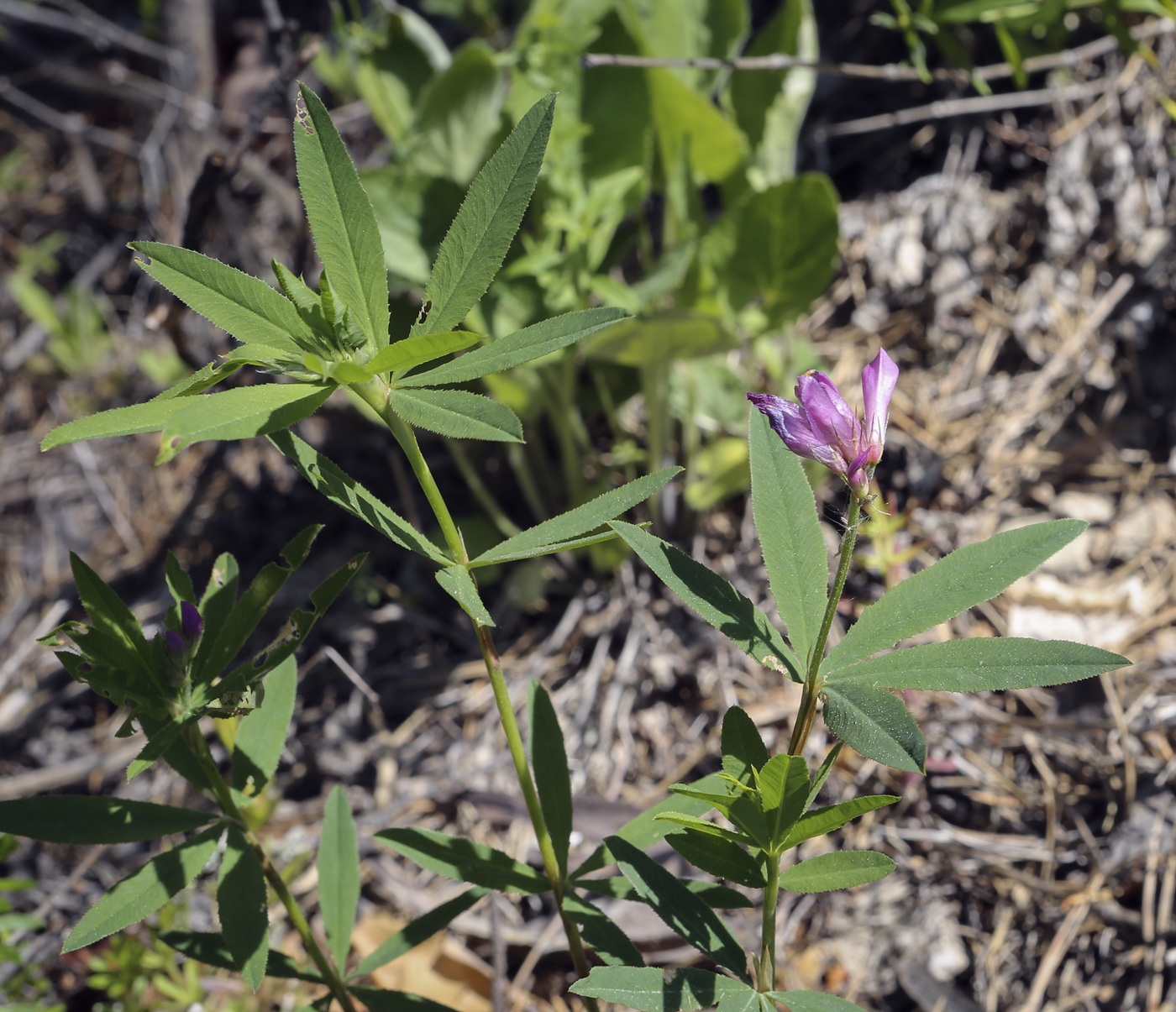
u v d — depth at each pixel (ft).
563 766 0.98
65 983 1.43
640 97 1.55
